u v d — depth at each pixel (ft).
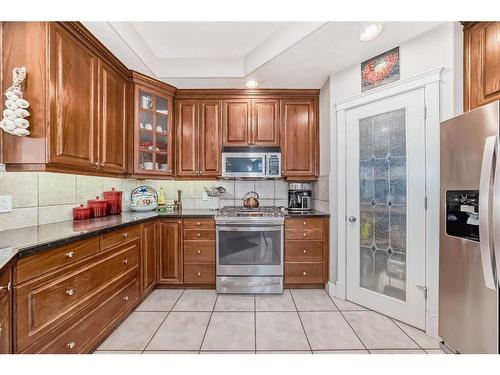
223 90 10.12
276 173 10.00
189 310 7.73
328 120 9.17
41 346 4.23
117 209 8.94
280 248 9.00
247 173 10.02
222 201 11.31
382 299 7.47
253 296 8.77
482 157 4.63
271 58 7.77
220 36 7.75
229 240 9.07
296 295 8.81
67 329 4.83
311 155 10.19
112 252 6.36
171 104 10.03
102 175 7.80
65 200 7.03
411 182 6.81
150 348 5.91
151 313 7.53
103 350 5.81
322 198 9.82
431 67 6.41
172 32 7.54
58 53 5.44
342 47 7.14
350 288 8.29
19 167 5.17
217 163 10.23
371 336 6.38
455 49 6.06
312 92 10.14
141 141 9.11
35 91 5.12
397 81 6.97
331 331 6.61
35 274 4.13
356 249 8.13
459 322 5.23
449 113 6.14
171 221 9.25
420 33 6.55
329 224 9.07
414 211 6.75
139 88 8.93
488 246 4.39
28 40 5.13
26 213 5.86
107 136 7.41
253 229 9.00
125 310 7.02
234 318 7.27
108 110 7.47
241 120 10.24
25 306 3.95
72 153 5.89
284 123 10.21
